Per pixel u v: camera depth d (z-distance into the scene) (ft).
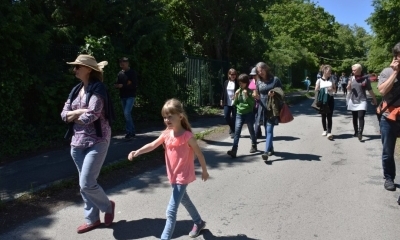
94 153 13.35
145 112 42.52
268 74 24.04
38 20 29.66
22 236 13.37
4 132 25.80
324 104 30.60
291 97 83.46
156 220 14.80
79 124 13.67
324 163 23.27
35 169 21.71
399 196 16.37
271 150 25.32
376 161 23.80
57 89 29.53
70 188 18.47
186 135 12.48
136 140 29.78
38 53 28.50
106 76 32.37
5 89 25.50
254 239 13.15
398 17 77.15
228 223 14.46
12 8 25.61
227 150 27.22
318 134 33.58
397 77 16.75
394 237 13.29
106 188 18.69
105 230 13.89
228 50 68.80
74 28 33.83
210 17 62.64
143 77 41.83
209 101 59.06
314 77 183.73
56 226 14.23
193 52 66.85
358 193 17.78
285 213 15.40
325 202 16.62
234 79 30.83
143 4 41.93
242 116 24.79
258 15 68.18
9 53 25.50
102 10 37.11
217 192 17.95
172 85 44.37
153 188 18.67
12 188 18.33
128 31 39.24
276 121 23.65
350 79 31.07
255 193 17.81
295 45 149.38
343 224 14.34
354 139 31.01
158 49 42.52
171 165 12.62
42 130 28.99
